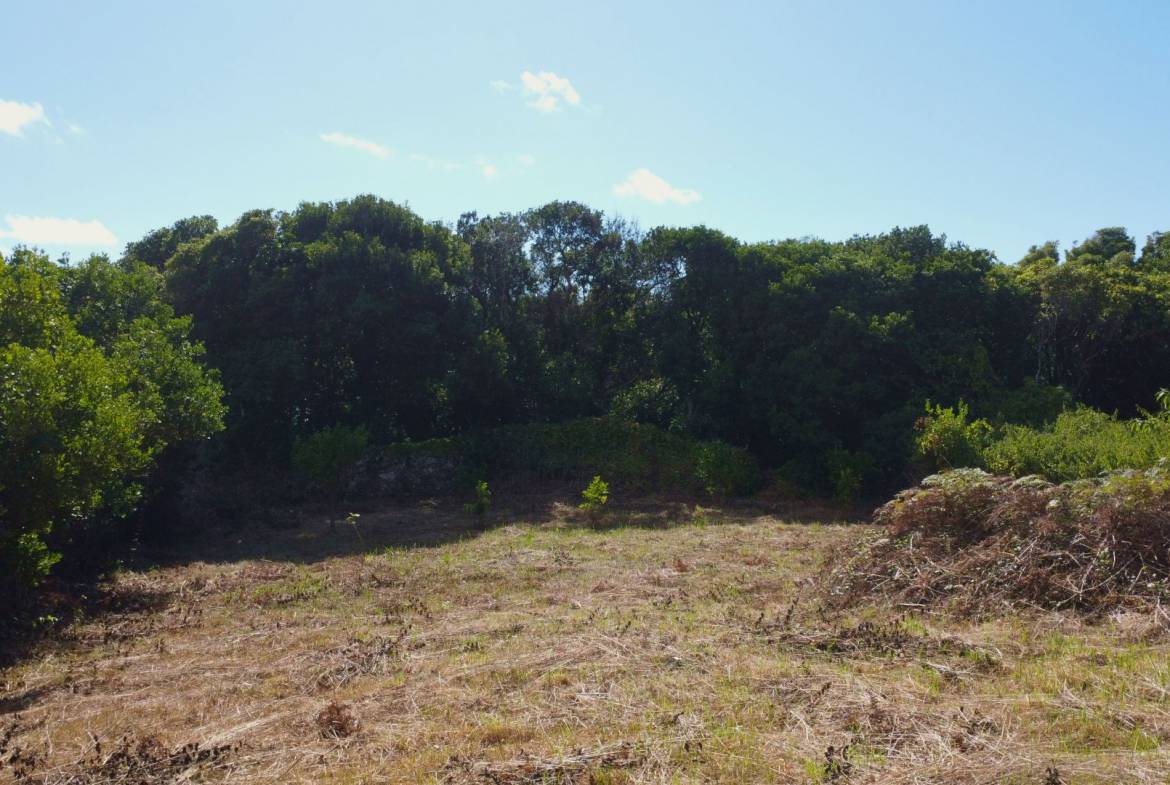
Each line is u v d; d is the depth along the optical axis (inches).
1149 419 489.7
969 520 335.6
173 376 552.4
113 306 593.9
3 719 234.7
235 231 866.1
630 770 162.1
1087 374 903.7
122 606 397.1
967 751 160.1
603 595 366.0
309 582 439.5
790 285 867.4
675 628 281.3
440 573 447.5
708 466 791.1
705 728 181.2
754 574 406.9
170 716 228.4
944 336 804.6
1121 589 263.6
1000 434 609.3
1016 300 847.7
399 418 967.6
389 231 935.0
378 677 249.9
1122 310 826.8
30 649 319.6
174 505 635.5
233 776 177.2
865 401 795.4
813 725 180.1
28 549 344.2
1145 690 185.8
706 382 894.4
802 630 263.1
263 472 843.4
